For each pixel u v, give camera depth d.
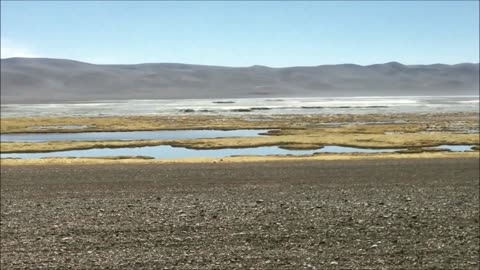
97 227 14.71
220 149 55.59
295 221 15.28
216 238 13.53
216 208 17.16
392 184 22.25
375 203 17.86
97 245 12.94
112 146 58.47
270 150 53.47
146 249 12.61
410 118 112.56
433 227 14.54
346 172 26.45
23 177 25.47
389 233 13.96
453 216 15.80
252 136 71.62
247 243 13.08
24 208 17.48
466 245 12.82
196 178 24.62
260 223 15.05
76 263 11.53
